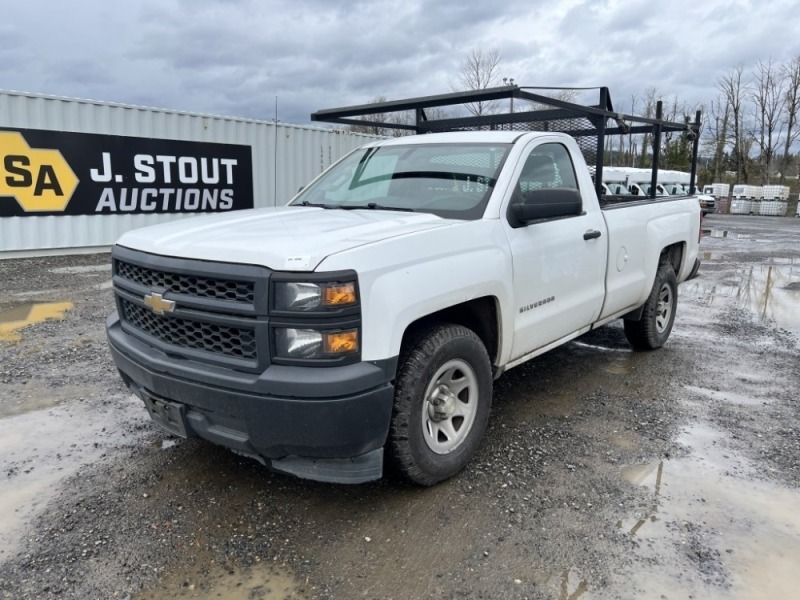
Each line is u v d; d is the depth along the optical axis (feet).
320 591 8.46
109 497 10.73
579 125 18.07
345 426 9.04
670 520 10.23
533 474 11.75
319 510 10.43
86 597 8.29
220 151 47.34
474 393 11.65
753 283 35.01
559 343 14.70
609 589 8.52
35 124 38.47
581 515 10.35
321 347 8.89
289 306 8.83
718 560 9.18
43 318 23.68
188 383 9.64
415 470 10.54
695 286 33.91
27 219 39.06
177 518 10.14
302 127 52.44
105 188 41.98
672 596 8.39
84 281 32.04
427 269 10.18
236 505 10.55
